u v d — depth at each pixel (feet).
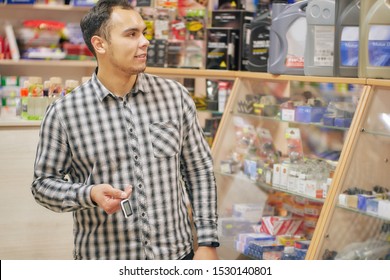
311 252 11.82
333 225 11.93
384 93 11.77
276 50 13.87
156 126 9.41
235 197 15.14
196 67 16.46
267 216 15.08
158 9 16.34
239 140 15.19
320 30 12.99
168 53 16.53
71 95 9.35
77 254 9.58
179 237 9.53
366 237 11.76
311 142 13.89
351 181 11.94
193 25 16.47
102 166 9.25
